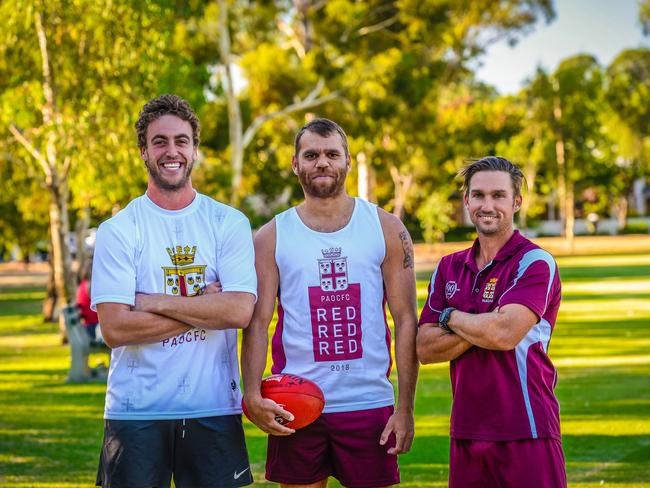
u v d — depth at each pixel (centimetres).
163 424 439
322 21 2916
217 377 448
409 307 494
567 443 816
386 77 2873
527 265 446
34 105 1578
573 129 6150
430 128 3253
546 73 6059
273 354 493
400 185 4794
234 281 449
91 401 1135
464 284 464
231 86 2659
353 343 481
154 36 1476
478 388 448
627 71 6375
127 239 445
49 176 1936
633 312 2225
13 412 1051
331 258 483
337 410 479
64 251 1989
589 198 8500
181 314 437
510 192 456
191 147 452
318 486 488
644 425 890
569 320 2058
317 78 2864
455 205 7744
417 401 1066
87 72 1483
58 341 1995
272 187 4022
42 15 1466
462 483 454
